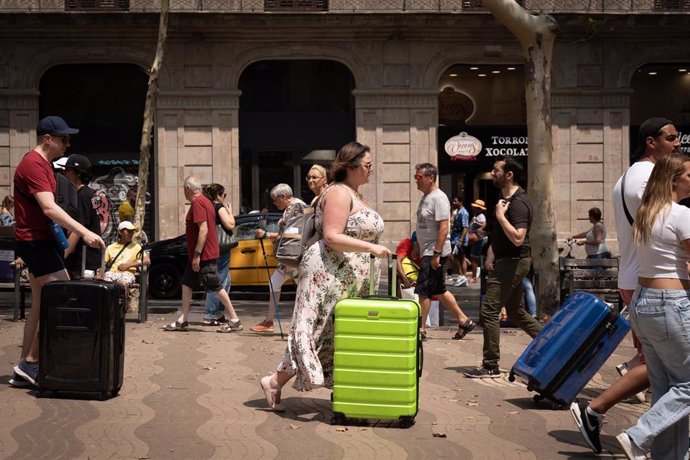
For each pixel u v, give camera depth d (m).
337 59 27.81
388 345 7.55
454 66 28.42
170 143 27.59
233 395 8.90
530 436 7.48
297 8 27.59
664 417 6.16
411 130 27.94
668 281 6.21
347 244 7.59
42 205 8.48
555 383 8.34
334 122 28.28
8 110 27.38
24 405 8.23
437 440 7.30
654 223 6.23
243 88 28.19
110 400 8.54
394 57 27.88
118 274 14.72
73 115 27.91
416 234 12.93
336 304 7.61
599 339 8.34
